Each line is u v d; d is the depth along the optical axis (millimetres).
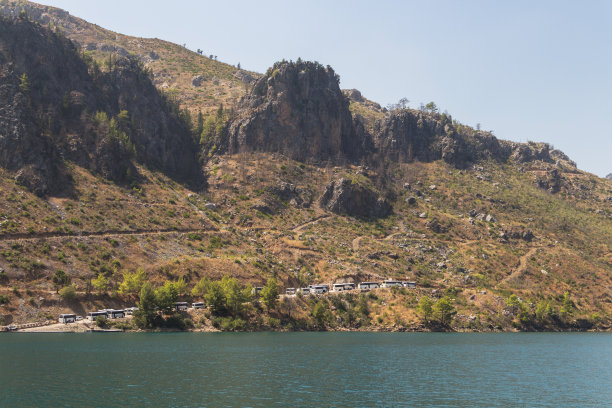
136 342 159625
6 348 141625
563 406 101188
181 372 118500
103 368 119625
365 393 105938
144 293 186375
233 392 102188
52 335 165875
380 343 178875
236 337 180250
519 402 103438
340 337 191875
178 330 189625
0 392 96500
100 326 179875
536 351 172125
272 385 109438
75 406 89250
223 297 199250
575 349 179250
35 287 183750
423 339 193250
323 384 112375
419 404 99188
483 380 122750
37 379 107188
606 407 101000
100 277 189875
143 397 96125
